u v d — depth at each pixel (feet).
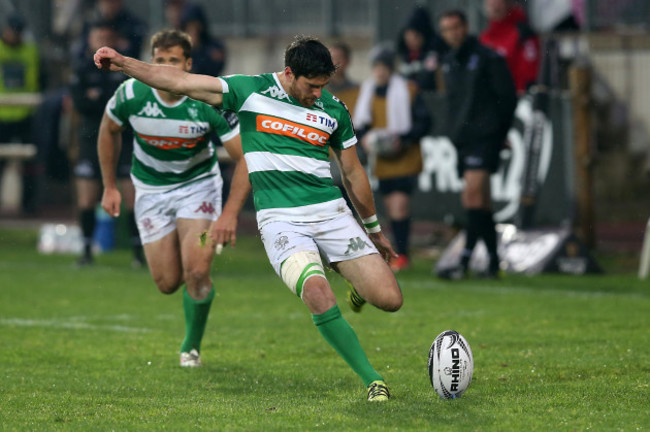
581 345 79.20
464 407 56.59
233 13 221.66
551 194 144.87
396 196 137.08
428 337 84.99
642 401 58.34
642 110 172.76
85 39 139.95
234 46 222.07
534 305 103.55
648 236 127.44
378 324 92.68
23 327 92.73
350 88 140.97
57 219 204.95
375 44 188.03
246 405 58.85
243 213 200.85
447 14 123.44
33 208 212.43
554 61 144.46
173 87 59.41
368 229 63.67
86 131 141.18
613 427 51.83
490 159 124.77
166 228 73.77
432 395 60.59
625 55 171.63
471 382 64.54
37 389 65.10
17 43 200.64
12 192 226.79
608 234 166.30
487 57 123.03
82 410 58.08
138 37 143.43
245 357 77.15
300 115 60.03
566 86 158.40
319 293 58.03
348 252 59.62
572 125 144.05
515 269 133.28
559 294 112.16
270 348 81.10
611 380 64.85
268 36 219.82
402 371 69.82
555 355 74.69
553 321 92.48
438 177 150.20
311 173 60.29
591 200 146.20
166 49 71.67
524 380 65.26
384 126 136.15
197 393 63.41
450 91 125.90
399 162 135.74
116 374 70.49
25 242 177.47
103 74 137.28
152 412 57.21
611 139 174.19
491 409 56.03
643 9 172.65
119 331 90.48
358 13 214.07
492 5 142.31
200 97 59.88
